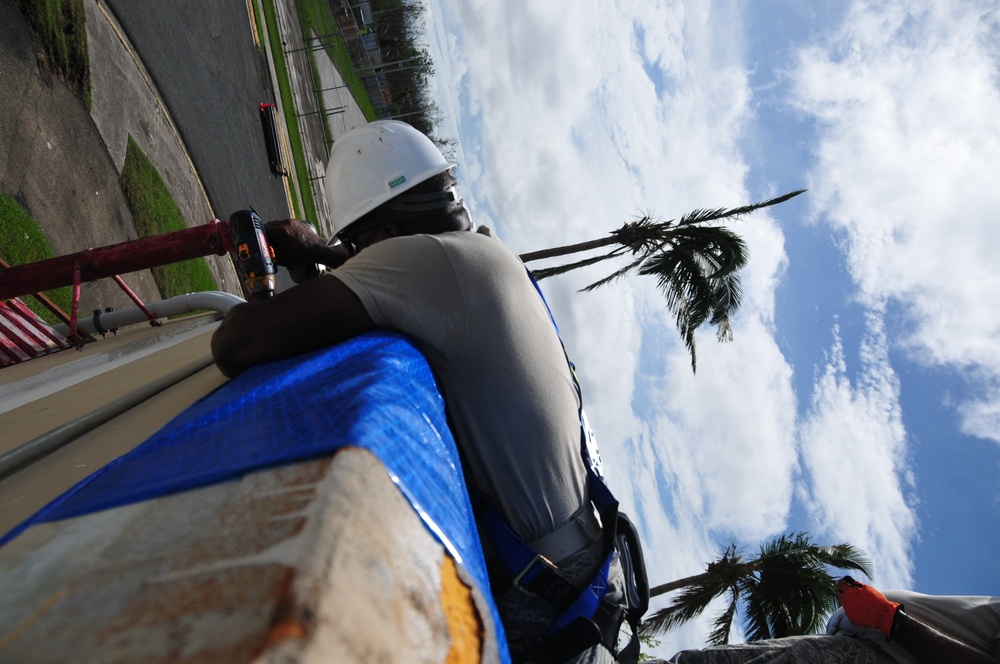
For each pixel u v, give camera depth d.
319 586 0.28
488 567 1.35
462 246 1.31
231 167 12.81
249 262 1.60
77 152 6.68
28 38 6.01
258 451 0.49
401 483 0.50
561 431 1.39
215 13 13.60
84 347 3.48
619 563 1.58
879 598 2.35
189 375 1.81
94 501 0.45
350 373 0.78
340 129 29.42
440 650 0.38
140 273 7.75
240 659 0.23
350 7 39.38
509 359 1.30
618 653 1.64
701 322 13.91
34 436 1.46
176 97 10.43
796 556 12.17
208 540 0.35
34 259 5.57
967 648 2.22
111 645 0.27
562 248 14.50
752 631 12.45
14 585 0.35
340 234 1.67
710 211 13.65
